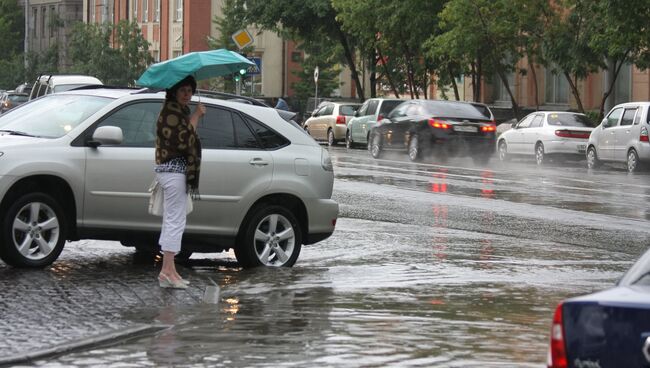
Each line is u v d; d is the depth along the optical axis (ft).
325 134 236.43
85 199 56.08
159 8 378.53
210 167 57.93
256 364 37.32
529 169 159.53
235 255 60.64
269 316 46.03
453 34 203.00
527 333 43.11
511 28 196.34
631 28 159.63
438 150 170.81
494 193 112.06
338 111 232.53
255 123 59.93
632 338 23.40
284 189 59.72
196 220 57.93
